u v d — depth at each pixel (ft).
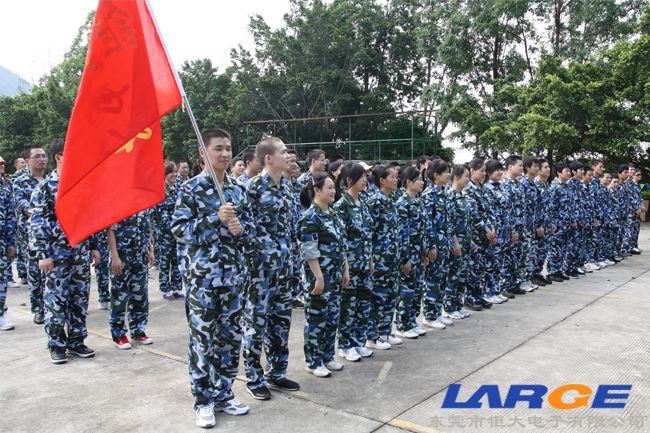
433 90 68.95
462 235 19.02
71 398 12.38
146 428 10.81
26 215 23.02
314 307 13.56
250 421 11.11
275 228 12.28
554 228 25.70
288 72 84.23
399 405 11.88
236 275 11.35
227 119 81.92
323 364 13.98
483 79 70.59
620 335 16.96
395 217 16.15
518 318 19.29
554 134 52.85
